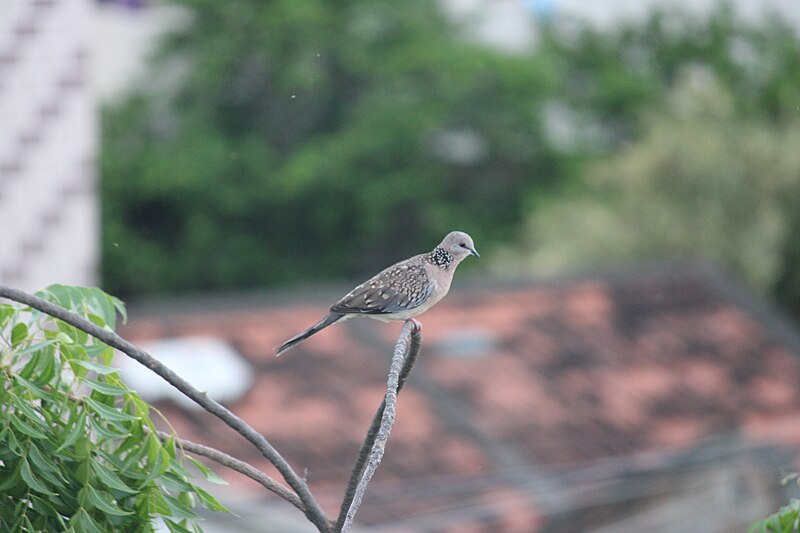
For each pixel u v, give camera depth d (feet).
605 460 47.52
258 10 114.32
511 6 131.23
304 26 111.45
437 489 43.11
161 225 113.91
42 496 12.37
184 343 53.11
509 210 113.80
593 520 43.68
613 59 122.11
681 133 90.43
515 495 43.83
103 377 12.66
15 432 12.23
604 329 62.08
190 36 117.39
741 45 121.29
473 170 115.85
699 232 86.79
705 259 86.02
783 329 65.00
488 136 113.60
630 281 67.77
